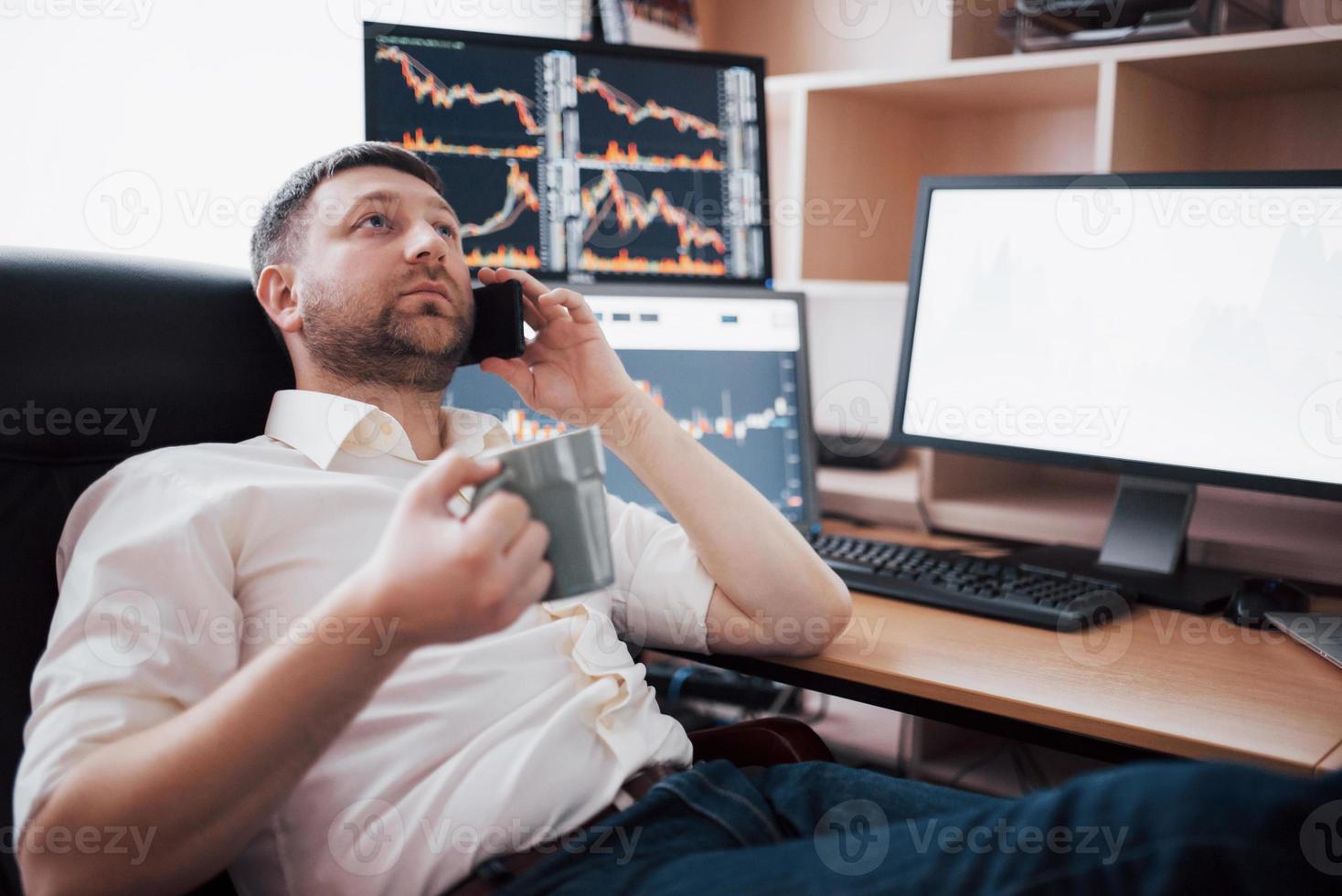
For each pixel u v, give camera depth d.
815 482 1.58
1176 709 0.93
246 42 1.54
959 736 1.91
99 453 0.97
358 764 0.87
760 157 1.62
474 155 1.43
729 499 1.10
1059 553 1.47
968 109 1.96
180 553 0.84
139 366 0.99
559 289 1.17
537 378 1.16
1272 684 1.00
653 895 0.78
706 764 0.95
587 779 0.93
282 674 0.66
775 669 1.11
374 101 1.36
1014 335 1.43
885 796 0.93
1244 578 1.30
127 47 1.41
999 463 1.84
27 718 0.86
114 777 0.68
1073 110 1.89
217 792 0.67
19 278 0.94
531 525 0.64
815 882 0.73
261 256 1.08
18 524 0.91
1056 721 0.93
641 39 1.98
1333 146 1.65
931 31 2.00
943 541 1.62
